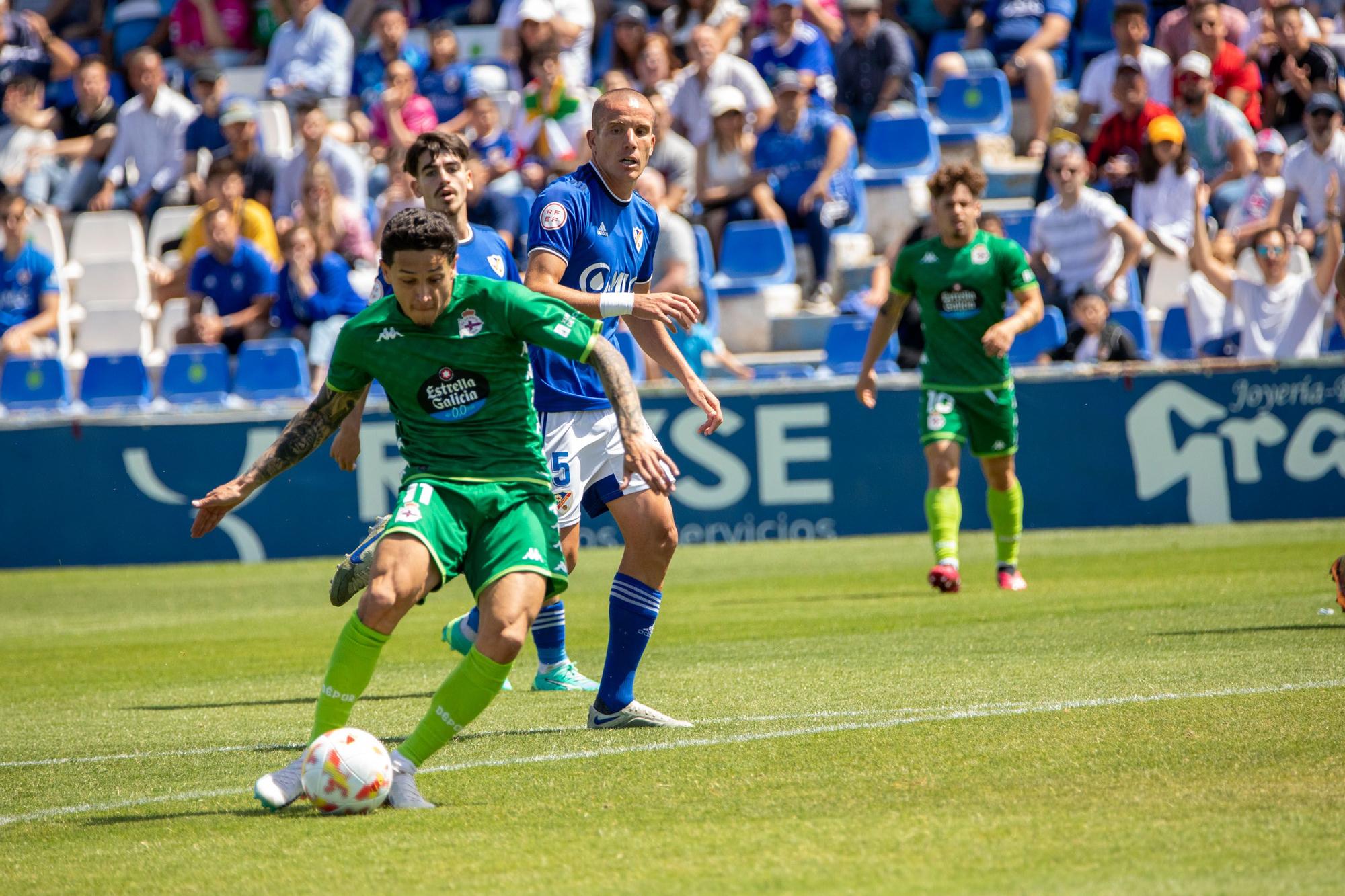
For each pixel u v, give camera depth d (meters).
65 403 54.00
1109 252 49.41
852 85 60.81
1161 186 52.16
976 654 22.84
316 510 48.66
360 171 57.97
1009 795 13.28
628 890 10.84
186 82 71.06
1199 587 30.48
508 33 64.50
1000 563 32.78
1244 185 52.22
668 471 14.12
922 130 58.47
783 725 17.42
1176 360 47.19
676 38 65.31
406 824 13.33
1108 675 19.86
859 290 56.19
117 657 28.83
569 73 62.69
